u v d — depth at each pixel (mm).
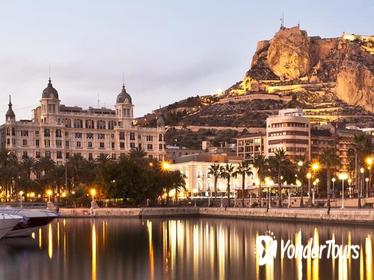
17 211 122000
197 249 100438
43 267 81188
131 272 76500
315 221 151875
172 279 71250
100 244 109938
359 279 68812
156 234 130875
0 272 77188
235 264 81750
